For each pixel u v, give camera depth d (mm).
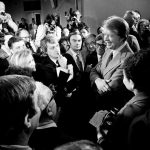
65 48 4836
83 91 3135
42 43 3197
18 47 3355
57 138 1458
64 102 2936
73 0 15086
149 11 11539
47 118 1537
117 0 11695
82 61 3697
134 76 1498
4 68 2717
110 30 2477
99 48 3721
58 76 3072
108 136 1535
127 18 4703
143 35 4672
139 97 1504
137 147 1249
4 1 20547
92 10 11945
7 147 1040
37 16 20922
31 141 1435
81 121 2699
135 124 1273
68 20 11812
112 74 2543
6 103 1023
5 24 5816
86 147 679
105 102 2543
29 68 2275
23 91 1067
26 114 1077
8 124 1038
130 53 2494
